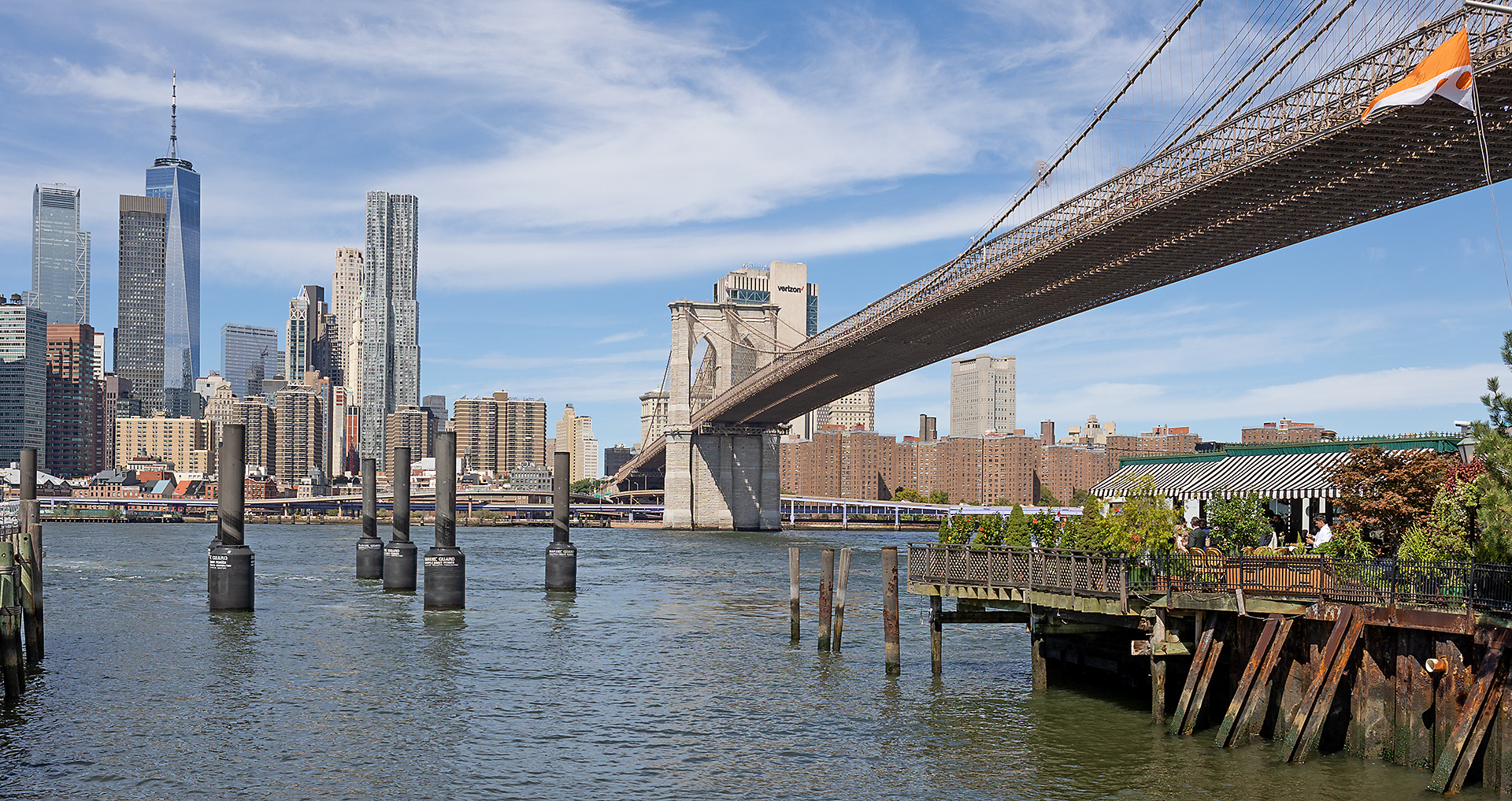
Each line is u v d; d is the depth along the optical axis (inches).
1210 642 1079.0
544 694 1378.0
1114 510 1264.8
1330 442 1785.2
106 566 3479.3
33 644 1542.8
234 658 1615.4
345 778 1024.2
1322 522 1370.6
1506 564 885.2
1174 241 3157.0
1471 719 839.1
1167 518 1139.9
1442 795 846.5
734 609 2299.5
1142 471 2181.3
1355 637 934.4
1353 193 2564.0
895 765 1048.2
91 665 1551.4
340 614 2140.7
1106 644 1375.5
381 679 1472.7
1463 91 1179.3
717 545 5590.6
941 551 1408.7
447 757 1093.1
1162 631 1097.4
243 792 983.0
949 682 1417.3
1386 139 2201.0
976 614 1445.6
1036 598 1243.8
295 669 1535.4
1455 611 885.2
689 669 1533.0
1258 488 1807.3
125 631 1872.5
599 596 2564.0
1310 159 2364.7
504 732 1186.6
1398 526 1334.9
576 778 1024.2
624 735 1175.0
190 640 1785.2
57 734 1166.3
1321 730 996.6
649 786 999.0
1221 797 904.3
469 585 2812.5
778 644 1760.6
